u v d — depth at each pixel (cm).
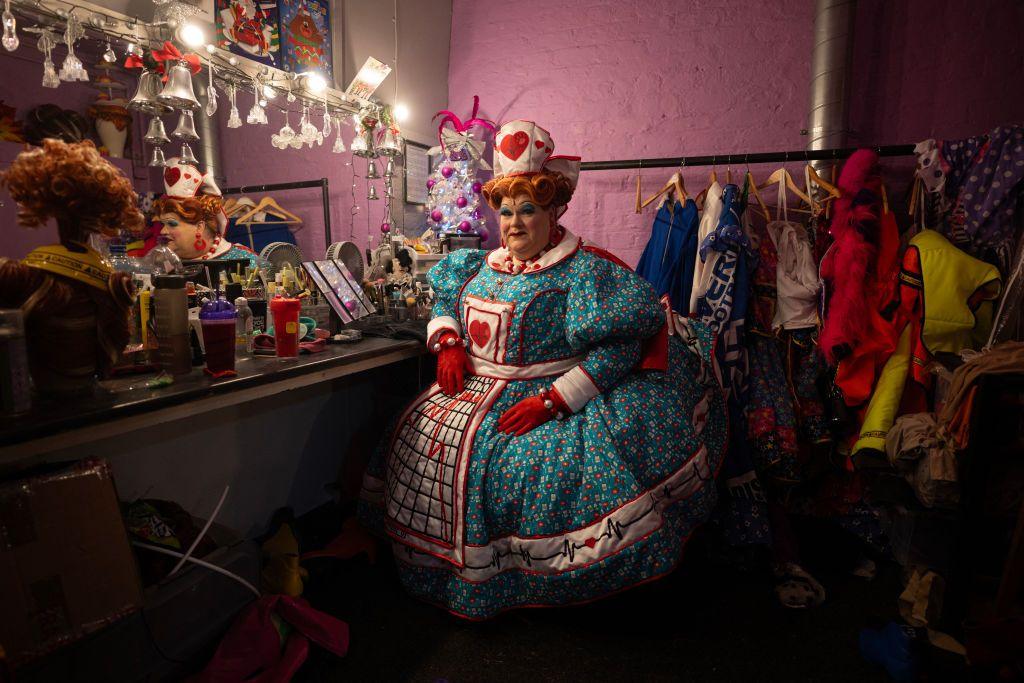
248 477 185
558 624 157
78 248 109
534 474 149
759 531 184
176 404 113
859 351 189
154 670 115
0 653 85
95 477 105
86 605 101
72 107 138
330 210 228
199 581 123
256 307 169
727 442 182
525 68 295
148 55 149
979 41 219
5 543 93
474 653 145
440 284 192
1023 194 189
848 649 149
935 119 228
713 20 257
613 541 141
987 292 183
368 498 183
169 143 160
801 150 249
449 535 153
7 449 89
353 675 136
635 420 155
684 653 147
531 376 169
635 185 278
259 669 127
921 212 207
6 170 116
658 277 229
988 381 144
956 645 147
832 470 211
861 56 234
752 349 209
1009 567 142
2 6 126
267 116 195
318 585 172
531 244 173
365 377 234
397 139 249
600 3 277
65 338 105
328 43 227
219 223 178
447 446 158
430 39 294
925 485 158
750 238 212
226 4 182
